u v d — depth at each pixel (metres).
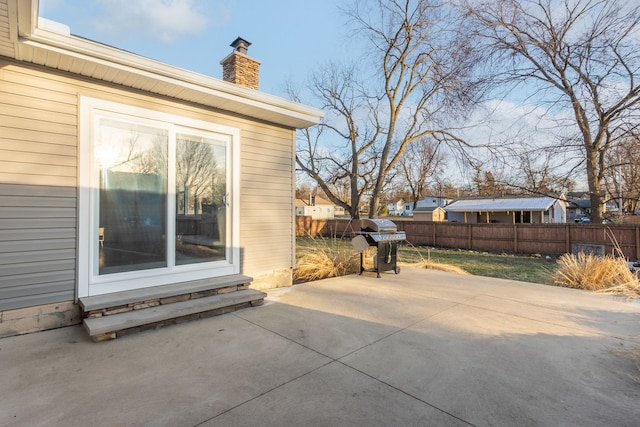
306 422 1.92
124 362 2.68
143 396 2.18
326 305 4.39
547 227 12.34
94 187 3.70
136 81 3.82
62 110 3.52
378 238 6.32
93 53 3.26
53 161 3.45
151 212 4.11
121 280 3.84
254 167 5.30
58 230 3.47
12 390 2.24
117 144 3.88
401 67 17.06
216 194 4.80
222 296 4.21
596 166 11.58
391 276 6.51
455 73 13.28
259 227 5.36
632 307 4.30
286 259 5.76
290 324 3.63
